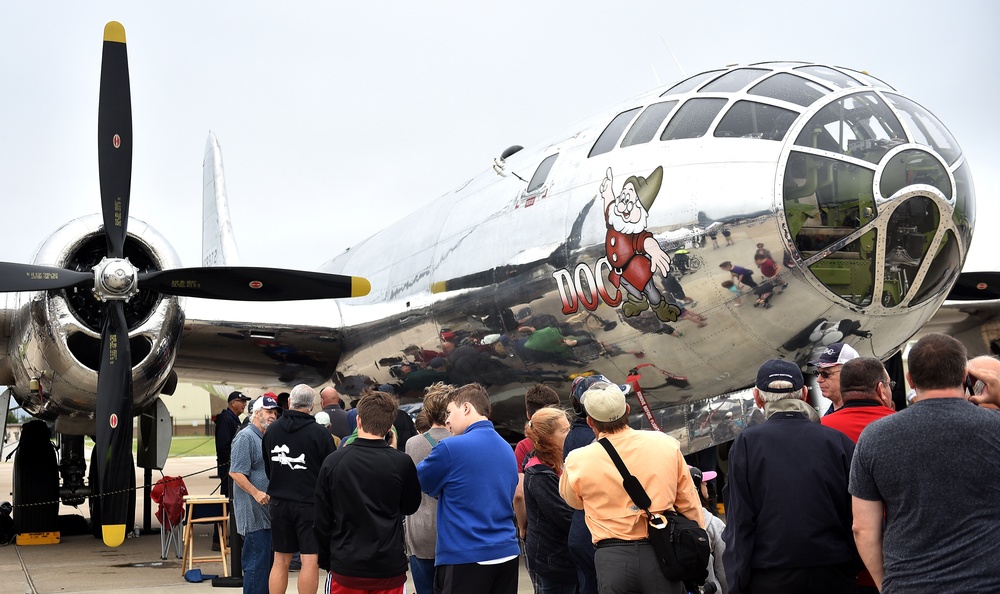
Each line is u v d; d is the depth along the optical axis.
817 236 6.84
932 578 2.97
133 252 9.63
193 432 54.91
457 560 4.69
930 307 7.23
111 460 8.62
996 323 11.89
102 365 8.73
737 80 7.73
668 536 3.84
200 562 9.23
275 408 6.55
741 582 3.75
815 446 3.74
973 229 7.29
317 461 6.02
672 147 7.62
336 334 11.74
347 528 4.68
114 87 9.12
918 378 3.14
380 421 4.77
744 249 7.03
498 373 9.56
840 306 6.91
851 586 3.74
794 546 3.65
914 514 3.03
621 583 3.91
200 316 10.84
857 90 7.28
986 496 2.96
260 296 9.10
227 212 17.80
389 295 11.14
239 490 6.48
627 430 4.11
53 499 11.34
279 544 5.95
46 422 11.41
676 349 7.62
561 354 8.55
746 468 3.78
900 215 6.82
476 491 4.73
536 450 5.05
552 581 5.07
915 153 6.89
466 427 4.96
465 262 9.59
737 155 7.20
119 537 8.60
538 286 8.53
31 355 9.02
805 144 6.98
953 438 3.00
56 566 9.26
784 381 3.87
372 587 4.64
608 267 7.85
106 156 9.05
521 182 9.18
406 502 4.80
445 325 9.95
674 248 7.37
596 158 8.27
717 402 7.91
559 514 4.94
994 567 2.90
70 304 9.11
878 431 3.15
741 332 7.26
